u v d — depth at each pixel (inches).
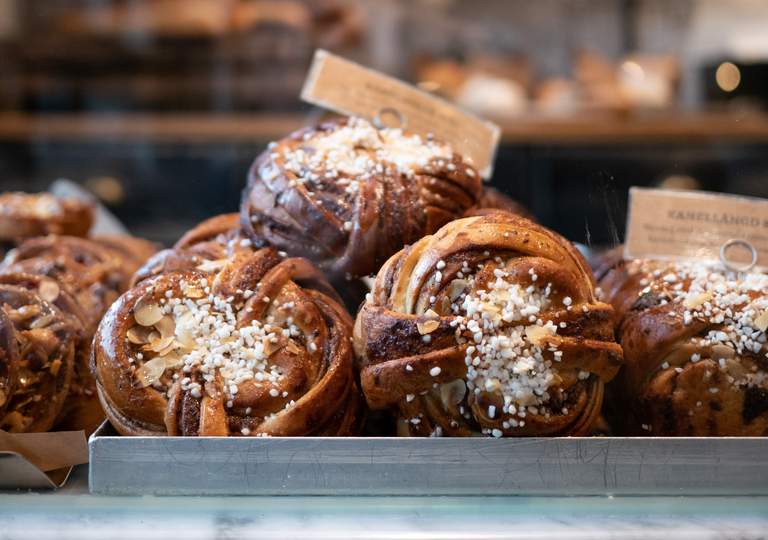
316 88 24.9
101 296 24.2
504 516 18.8
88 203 30.7
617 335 22.0
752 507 19.2
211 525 18.5
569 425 19.7
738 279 22.0
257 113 54.6
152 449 19.1
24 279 23.1
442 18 56.6
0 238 28.8
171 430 19.4
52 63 54.0
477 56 57.4
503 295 19.4
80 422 22.5
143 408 19.6
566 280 19.8
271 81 54.1
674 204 23.5
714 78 54.7
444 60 56.9
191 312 20.2
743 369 20.7
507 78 56.4
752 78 54.0
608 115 53.2
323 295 21.4
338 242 21.6
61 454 20.2
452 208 22.2
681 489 19.5
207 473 19.1
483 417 19.4
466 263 19.7
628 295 22.3
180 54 53.6
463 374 19.4
